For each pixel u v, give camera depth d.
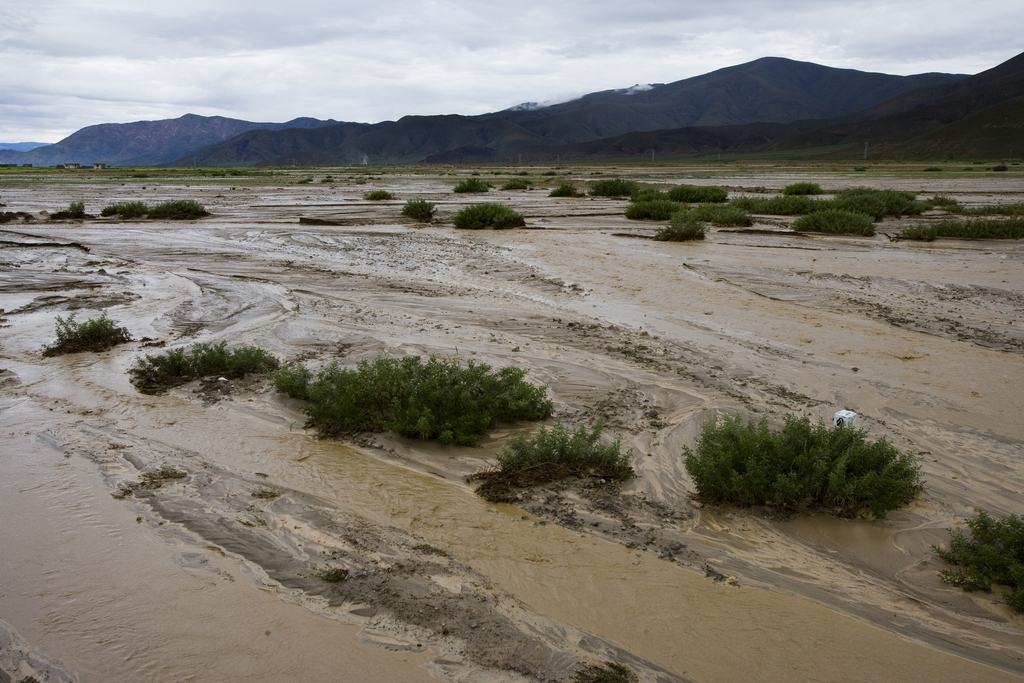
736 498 5.62
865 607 4.30
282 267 16.39
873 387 8.20
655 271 15.65
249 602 4.15
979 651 3.89
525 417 7.34
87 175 92.19
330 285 14.28
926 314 11.68
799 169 115.50
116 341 10.20
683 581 4.53
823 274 14.90
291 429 7.18
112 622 3.96
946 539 5.04
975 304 12.45
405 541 4.94
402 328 10.94
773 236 21.23
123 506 5.35
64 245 20.17
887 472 5.42
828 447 5.75
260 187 53.41
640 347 9.90
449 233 22.62
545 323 11.27
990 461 6.29
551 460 6.23
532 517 5.37
